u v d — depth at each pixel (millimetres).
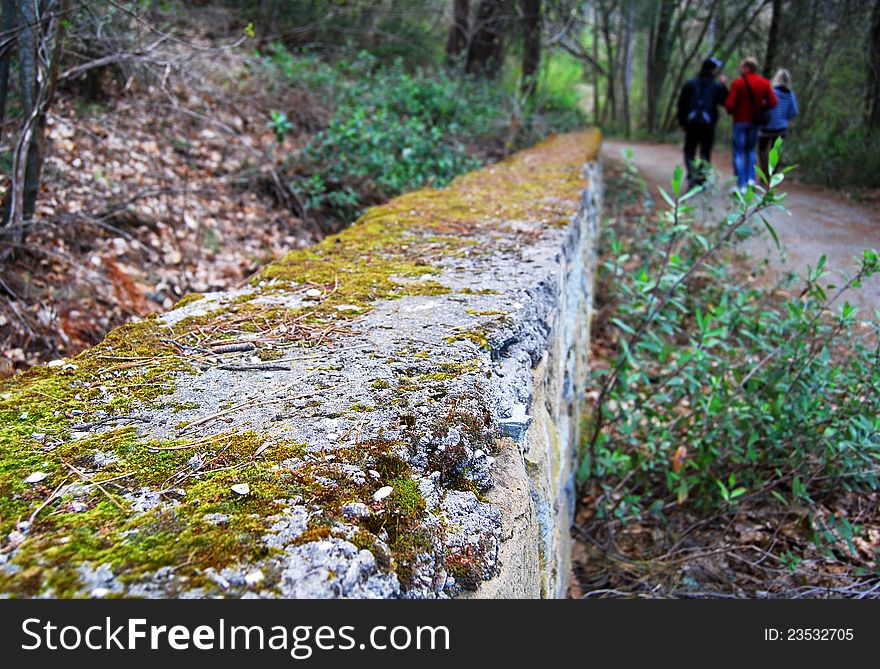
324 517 1167
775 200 3070
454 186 4793
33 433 1393
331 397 1581
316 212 6840
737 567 3408
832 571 3293
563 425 3000
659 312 3943
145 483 1222
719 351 4520
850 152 9609
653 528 3785
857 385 3611
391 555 1189
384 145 7473
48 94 4168
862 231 6652
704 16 23484
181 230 5668
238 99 7910
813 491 3666
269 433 1410
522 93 14609
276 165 6957
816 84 13617
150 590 983
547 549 2096
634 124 30953
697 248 5672
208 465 1286
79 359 1789
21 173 4043
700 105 9656
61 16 3957
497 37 16438
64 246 4801
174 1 8039
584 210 4770
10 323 3938
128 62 5801
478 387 1696
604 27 24484
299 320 2113
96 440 1362
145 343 1919
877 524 3576
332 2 12875
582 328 4395
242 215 6324
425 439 1457
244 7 11555
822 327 3717
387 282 2514
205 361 1802
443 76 11695
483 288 2426
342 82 9727
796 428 3605
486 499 1508
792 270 5160
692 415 3877
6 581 974
